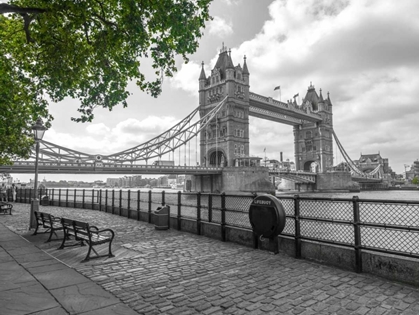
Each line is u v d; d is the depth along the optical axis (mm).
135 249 7766
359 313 3938
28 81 9781
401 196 92000
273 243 7301
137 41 8000
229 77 95188
